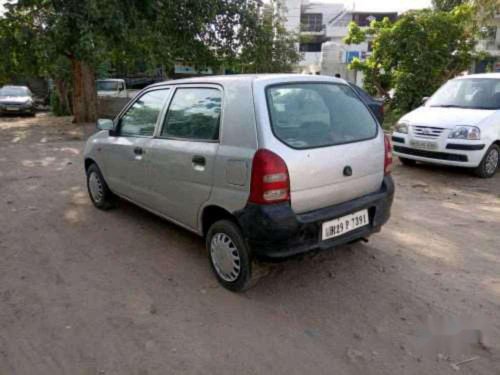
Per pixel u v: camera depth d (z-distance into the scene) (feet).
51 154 31.35
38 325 9.71
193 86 12.09
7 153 31.96
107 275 12.07
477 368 8.33
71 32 38.55
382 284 11.48
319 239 10.21
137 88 78.33
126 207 17.95
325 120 10.85
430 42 45.21
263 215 9.48
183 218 12.49
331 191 10.46
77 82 52.31
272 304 10.55
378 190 11.89
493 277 11.83
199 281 11.69
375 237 14.69
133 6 40.57
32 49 43.39
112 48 42.73
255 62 53.57
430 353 8.75
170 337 9.27
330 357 8.63
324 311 10.24
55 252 13.60
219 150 10.52
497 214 17.11
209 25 48.06
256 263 10.62
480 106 24.11
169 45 44.65
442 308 10.33
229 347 8.94
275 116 9.95
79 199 19.27
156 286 11.44
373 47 48.39
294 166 9.65
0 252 13.60
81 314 10.14
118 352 8.81
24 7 40.83
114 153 15.31
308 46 147.95
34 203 18.74
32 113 67.26
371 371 8.24
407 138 23.90
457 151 22.07
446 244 14.10
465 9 44.98
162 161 12.64
